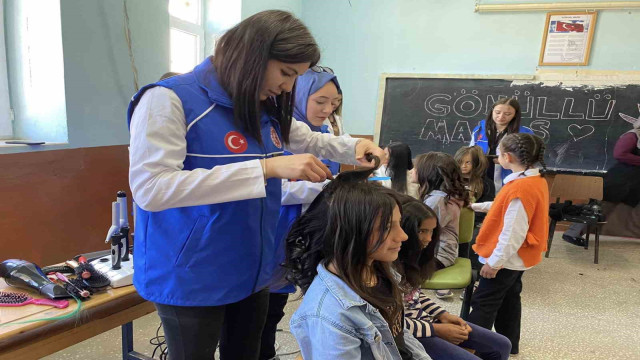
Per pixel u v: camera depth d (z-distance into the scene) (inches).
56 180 72.6
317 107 57.4
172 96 28.9
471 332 52.6
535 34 144.8
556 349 78.0
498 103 108.7
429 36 154.5
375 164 40.9
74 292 42.7
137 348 71.5
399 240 34.4
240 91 29.9
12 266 44.1
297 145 42.7
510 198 62.7
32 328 37.0
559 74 144.9
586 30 139.6
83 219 78.5
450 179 68.6
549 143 149.8
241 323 39.8
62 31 70.7
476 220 109.6
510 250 61.4
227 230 31.7
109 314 46.0
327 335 31.3
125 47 83.9
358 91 165.5
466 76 152.9
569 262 124.6
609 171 145.3
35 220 69.6
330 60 165.5
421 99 159.3
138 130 28.0
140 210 33.0
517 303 72.8
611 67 140.6
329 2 160.7
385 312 36.6
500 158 68.2
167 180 27.1
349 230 32.7
